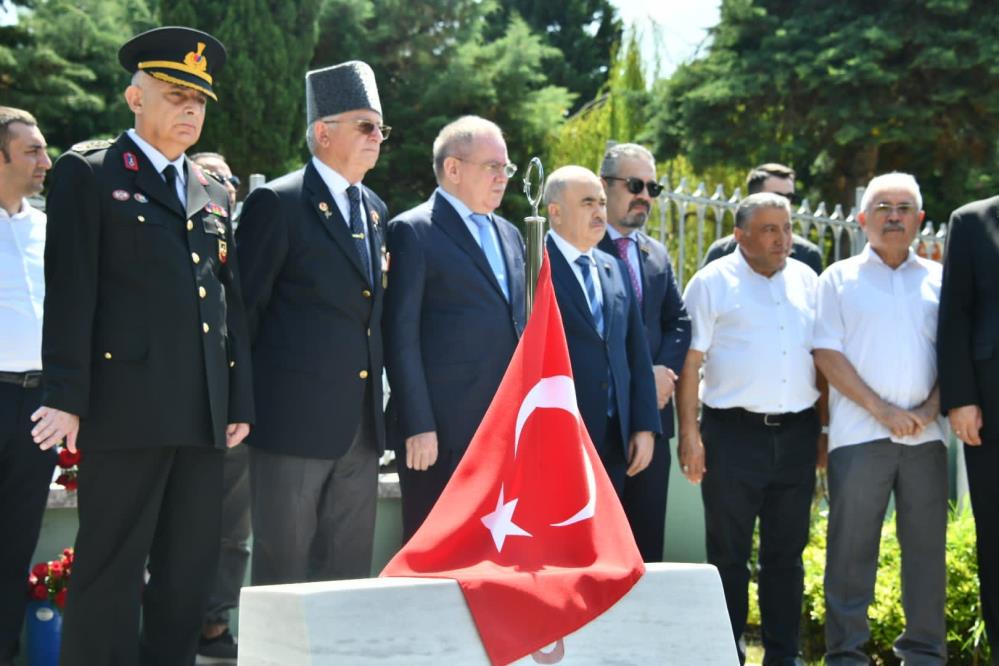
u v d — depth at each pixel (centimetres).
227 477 464
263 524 397
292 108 1488
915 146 1688
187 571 369
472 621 237
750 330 483
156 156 364
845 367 482
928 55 1579
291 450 389
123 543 355
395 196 1675
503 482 273
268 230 395
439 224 422
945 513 482
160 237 355
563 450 273
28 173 429
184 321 355
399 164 1673
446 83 1666
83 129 1488
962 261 468
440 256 417
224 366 366
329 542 407
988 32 1589
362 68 410
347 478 404
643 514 469
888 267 489
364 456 407
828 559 489
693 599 256
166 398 350
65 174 349
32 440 415
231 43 1441
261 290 394
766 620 489
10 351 414
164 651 371
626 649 248
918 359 479
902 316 481
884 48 1600
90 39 1473
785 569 486
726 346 488
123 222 350
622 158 499
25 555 416
